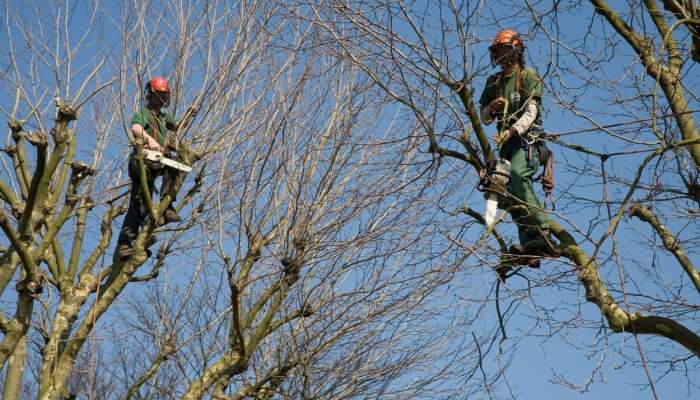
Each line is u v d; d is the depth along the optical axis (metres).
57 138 14.93
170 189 15.76
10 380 14.59
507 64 13.28
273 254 15.76
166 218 15.70
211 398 15.61
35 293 14.69
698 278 12.39
